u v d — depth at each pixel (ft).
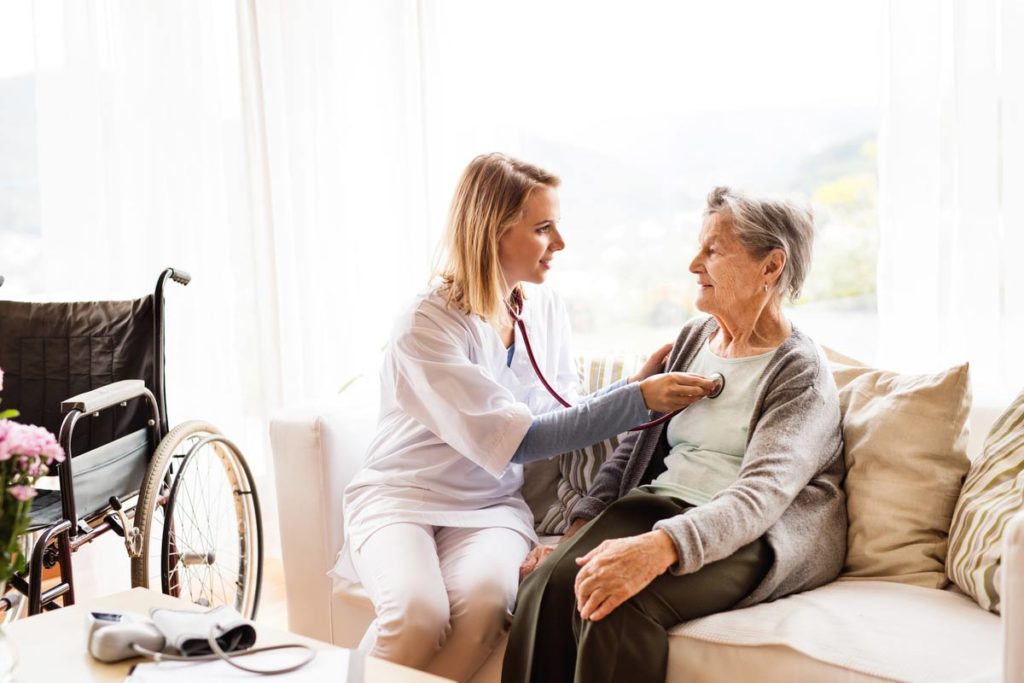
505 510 5.82
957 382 5.13
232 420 9.40
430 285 5.90
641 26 8.54
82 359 6.93
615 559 4.40
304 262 9.14
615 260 9.78
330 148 9.04
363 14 8.86
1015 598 3.50
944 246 6.43
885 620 4.33
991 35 6.16
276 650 4.01
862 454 5.18
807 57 8.10
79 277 8.84
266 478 9.48
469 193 5.66
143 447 6.65
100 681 3.74
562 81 8.79
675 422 5.50
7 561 3.53
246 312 9.38
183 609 4.59
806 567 4.87
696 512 4.55
